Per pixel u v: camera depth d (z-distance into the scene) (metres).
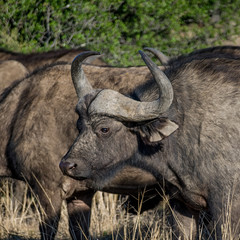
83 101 18.48
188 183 18.62
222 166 17.81
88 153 18.22
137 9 41.62
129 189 20.86
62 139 21.41
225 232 17.38
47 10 38.66
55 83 22.23
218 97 18.28
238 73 18.61
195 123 18.30
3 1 39.12
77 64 18.70
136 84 21.03
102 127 18.17
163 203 21.83
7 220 24.95
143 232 23.14
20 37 39.12
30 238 24.03
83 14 39.25
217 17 46.88
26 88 22.98
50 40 39.38
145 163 19.17
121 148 18.62
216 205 18.00
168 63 21.11
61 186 21.47
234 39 46.19
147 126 18.12
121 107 18.02
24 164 21.88
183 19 45.34
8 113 22.81
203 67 19.14
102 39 39.16
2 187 28.52
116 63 38.66
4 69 27.86
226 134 17.86
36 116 21.84
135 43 42.12
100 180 18.69
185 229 20.28
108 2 40.50
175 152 18.61
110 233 23.75
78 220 22.28
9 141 22.39
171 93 17.12
